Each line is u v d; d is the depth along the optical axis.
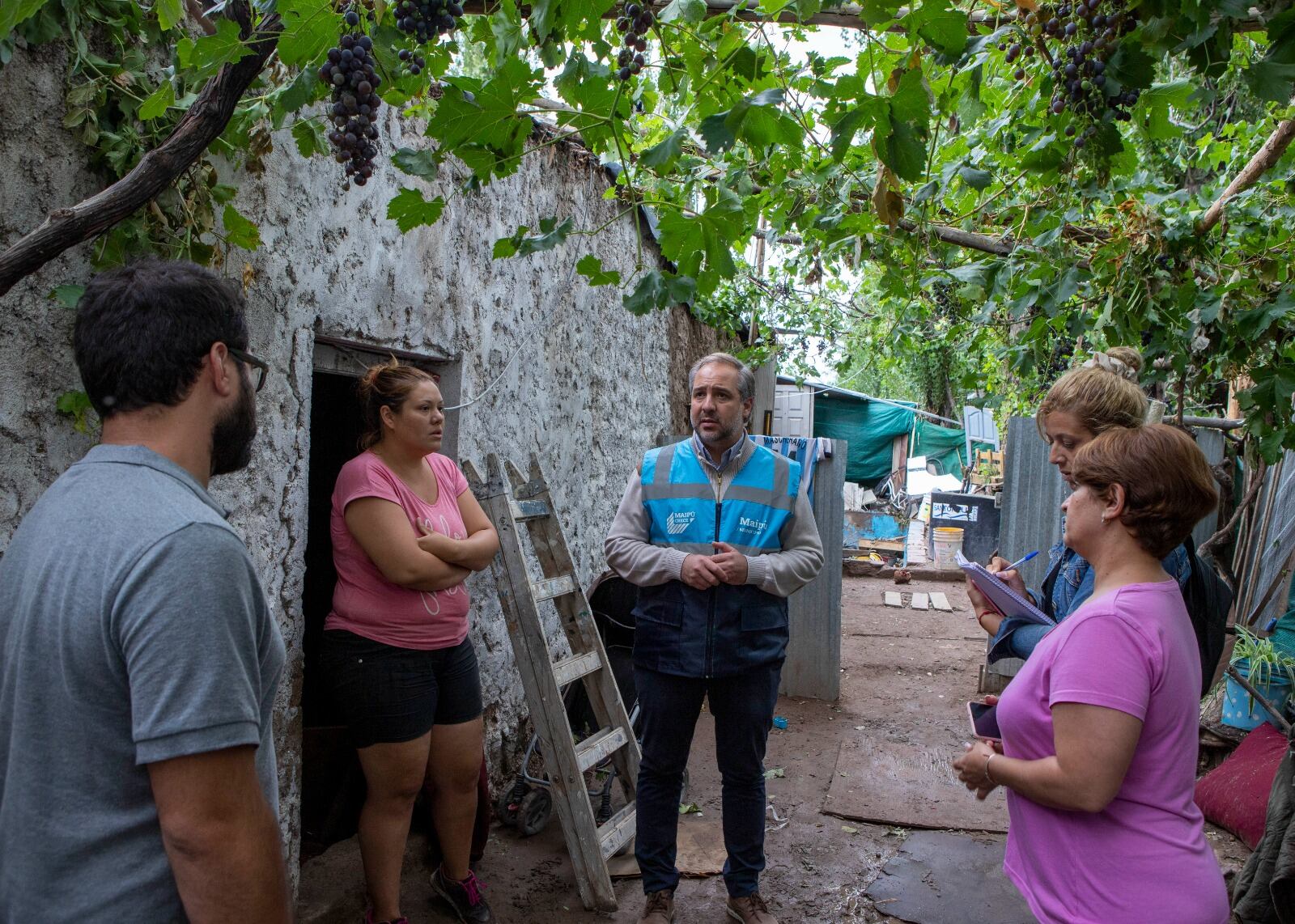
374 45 1.71
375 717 2.66
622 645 4.14
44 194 1.91
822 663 5.86
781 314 11.17
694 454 3.15
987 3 2.19
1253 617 4.73
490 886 3.31
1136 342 3.45
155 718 1.03
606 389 5.68
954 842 3.79
